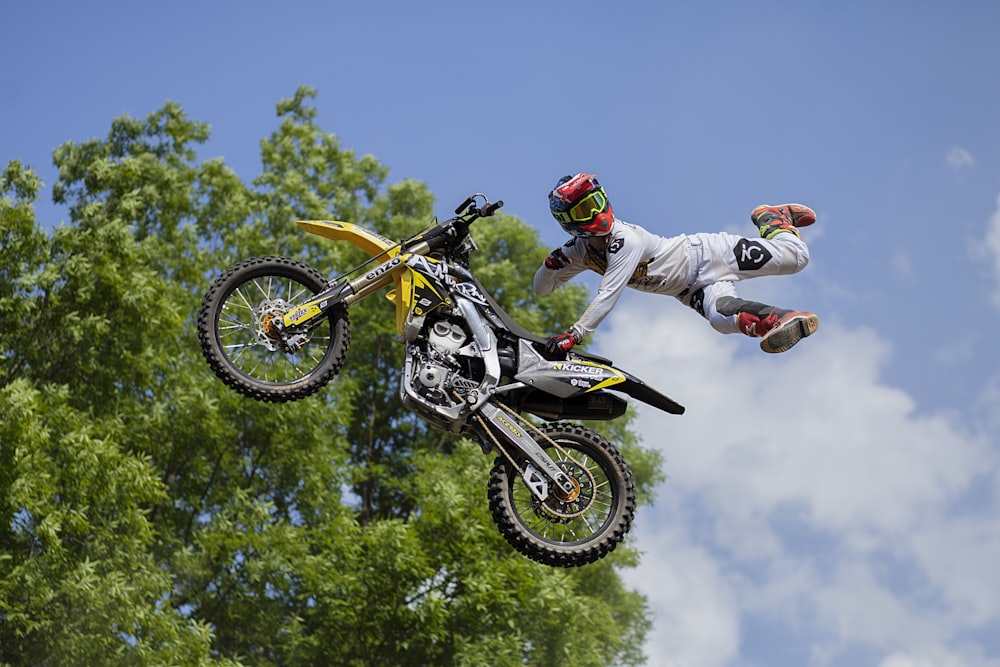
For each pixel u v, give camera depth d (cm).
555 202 640
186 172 2400
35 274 1728
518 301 2394
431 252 675
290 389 661
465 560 1786
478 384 645
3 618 1477
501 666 1684
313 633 1933
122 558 1584
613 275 641
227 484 1998
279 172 2489
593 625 1964
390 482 2280
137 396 1953
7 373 1791
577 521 666
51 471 1572
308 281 680
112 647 1500
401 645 1761
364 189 2762
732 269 657
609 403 680
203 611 1855
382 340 2491
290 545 1811
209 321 662
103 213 1889
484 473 1895
